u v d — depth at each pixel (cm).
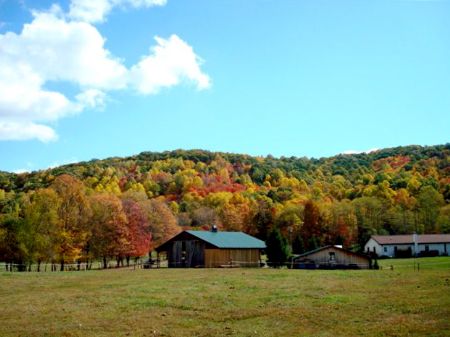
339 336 1897
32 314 2586
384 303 2661
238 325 2188
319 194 15425
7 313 2633
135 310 2658
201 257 6994
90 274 5441
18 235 6488
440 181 14900
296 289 3491
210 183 17288
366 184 16600
